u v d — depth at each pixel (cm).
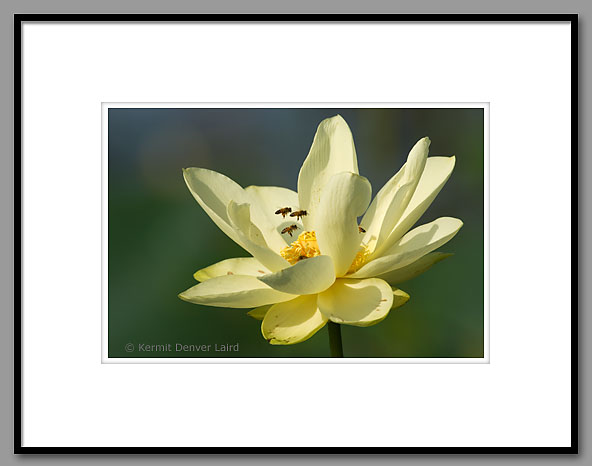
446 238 156
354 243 156
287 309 157
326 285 156
